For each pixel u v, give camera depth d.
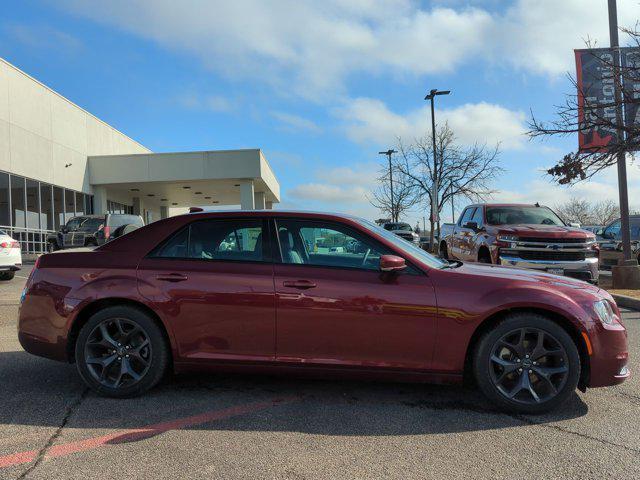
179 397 4.17
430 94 25.55
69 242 17.70
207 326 4.06
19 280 12.76
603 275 14.64
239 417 3.74
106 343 4.14
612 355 3.80
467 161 28.88
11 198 20.56
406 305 3.86
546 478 2.86
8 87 20.30
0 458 3.07
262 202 35.00
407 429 3.54
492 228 10.30
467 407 3.98
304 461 3.05
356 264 4.06
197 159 26.77
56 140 24.25
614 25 10.54
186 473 2.90
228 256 4.19
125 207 34.22
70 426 3.57
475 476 2.88
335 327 3.92
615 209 63.59
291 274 4.02
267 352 4.02
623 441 3.35
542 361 3.87
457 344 3.84
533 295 3.79
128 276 4.15
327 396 4.22
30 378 4.68
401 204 38.16
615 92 10.16
